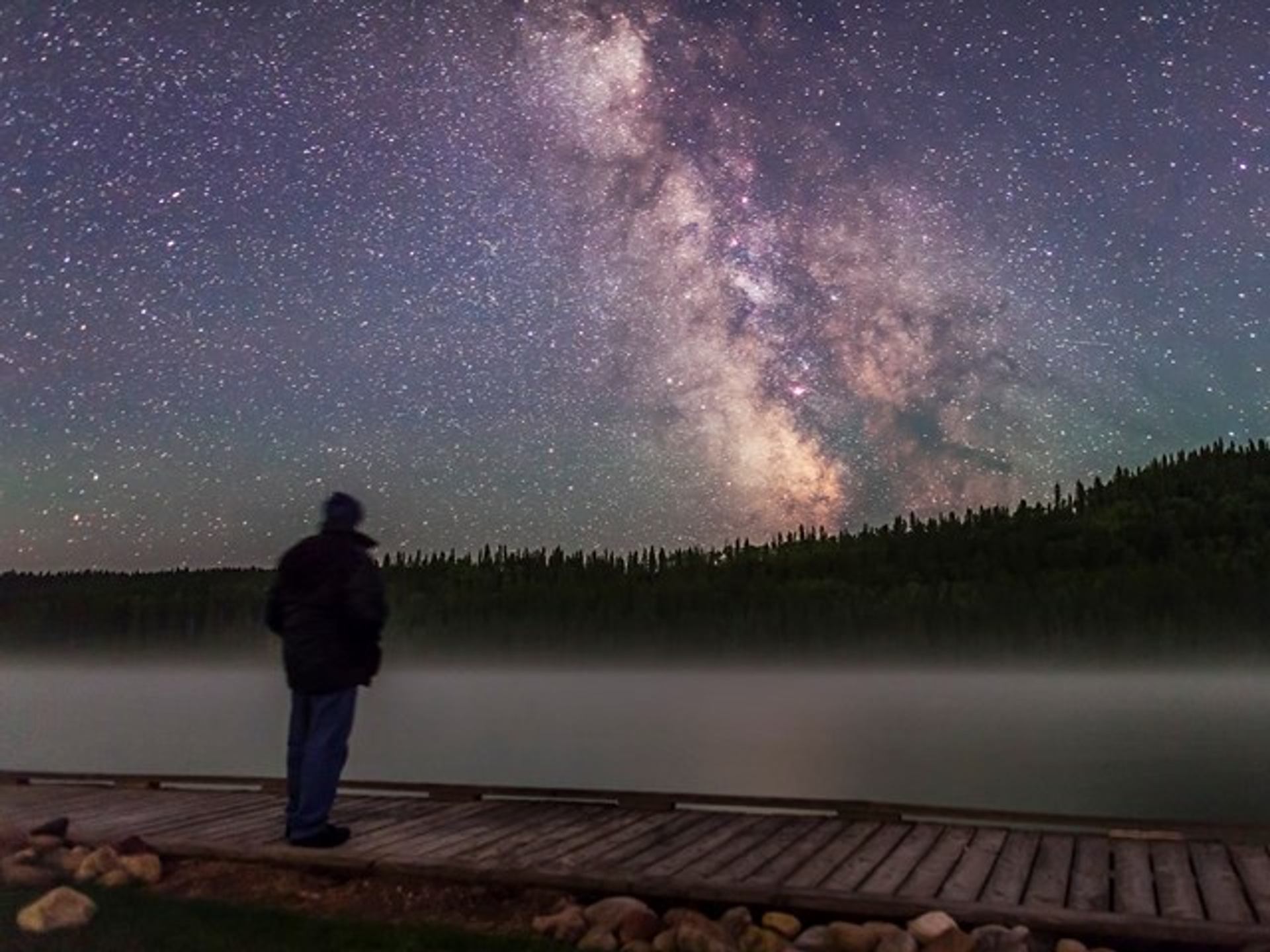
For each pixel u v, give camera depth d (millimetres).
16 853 7348
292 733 7641
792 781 24156
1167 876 6562
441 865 6820
